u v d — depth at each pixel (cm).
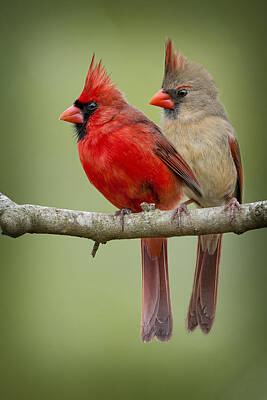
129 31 1124
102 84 826
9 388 993
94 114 819
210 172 930
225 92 1070
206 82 952
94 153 810
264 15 1087
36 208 747
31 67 1091
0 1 1108
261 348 991
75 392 992
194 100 941
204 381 991
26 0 1107
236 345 1000
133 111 823
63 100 1082
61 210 751
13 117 1069
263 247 1008
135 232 747
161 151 808
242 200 966
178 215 736
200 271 936
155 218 744
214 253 938
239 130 1037
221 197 948
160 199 830
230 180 936
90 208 1055
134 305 1029
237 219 718
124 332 1017
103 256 1052
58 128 1075
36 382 998
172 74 953
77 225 750
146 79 1097
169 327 863
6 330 1010
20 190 1048
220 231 729
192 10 1123
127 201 834
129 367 1002
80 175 1066
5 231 738
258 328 998
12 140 1061
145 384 994
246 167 1020
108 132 807
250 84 1058
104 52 1109
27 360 1002
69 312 1024
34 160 1062
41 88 1083
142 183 811
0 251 1028
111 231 750
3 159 1052
